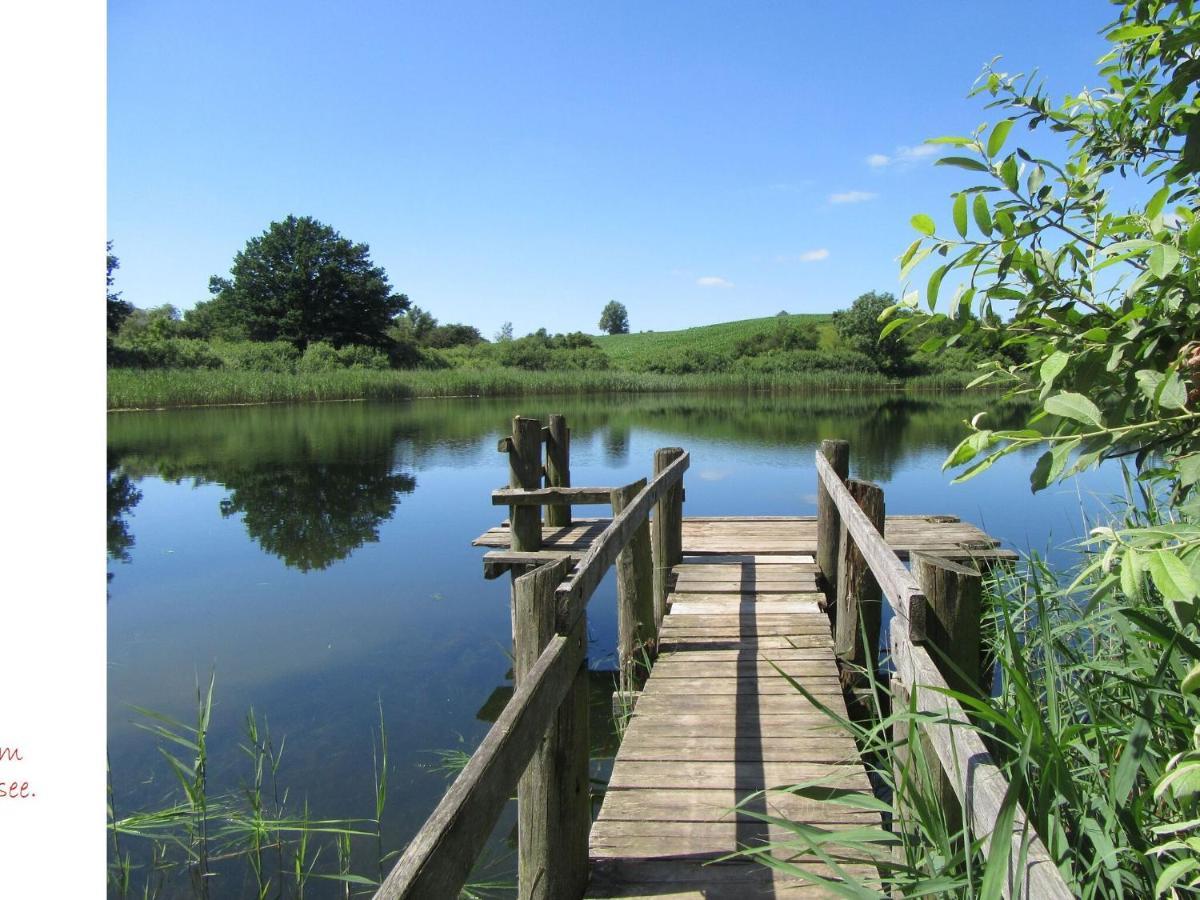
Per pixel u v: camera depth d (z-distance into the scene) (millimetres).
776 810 2717
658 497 4680
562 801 2172
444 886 1277
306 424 20125
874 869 2318
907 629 1883
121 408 23844
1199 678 1097
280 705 4406
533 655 2105
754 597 5188
